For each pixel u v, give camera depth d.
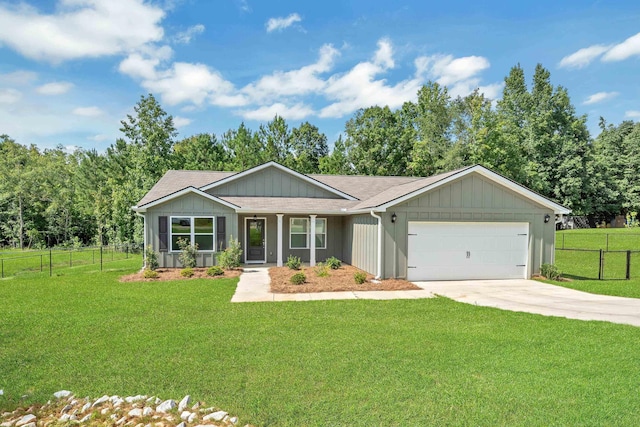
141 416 3.99
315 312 8.36
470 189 13.22
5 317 7.84
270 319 7.71
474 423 3.76
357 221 15.63
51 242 38.41
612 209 41.53
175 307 8.77
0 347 6.04
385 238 12.79
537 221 13.75
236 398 4.31
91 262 22.20
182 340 6.30
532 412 3.97
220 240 15.77
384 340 6.33
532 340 6.32
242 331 6.84
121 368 5.19
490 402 4.18
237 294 10.41
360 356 5.57
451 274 13.23
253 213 16.80
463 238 13.32
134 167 33.91
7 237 37.47
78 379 4.88
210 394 4.43
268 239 17.70
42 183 38.59
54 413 4.13
